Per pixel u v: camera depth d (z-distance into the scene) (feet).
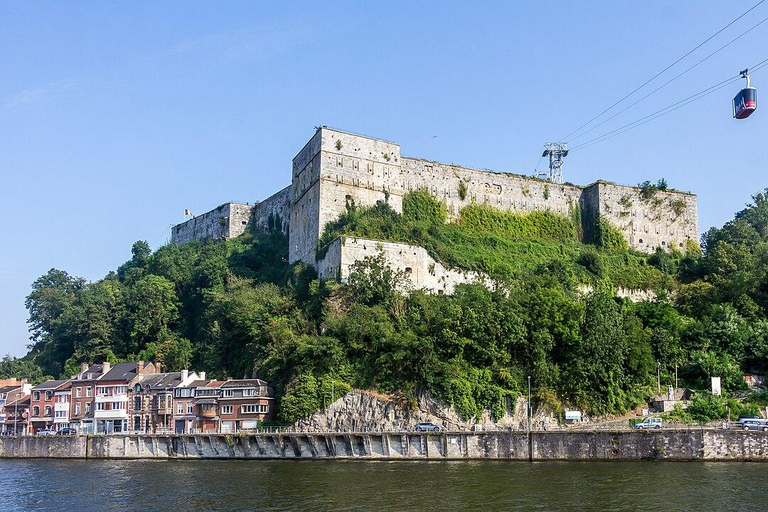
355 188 528.22
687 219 601.21
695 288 488.44
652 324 438.40
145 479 333.83
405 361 396.57
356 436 374.84
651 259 572.10
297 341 424.05
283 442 389.80
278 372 430.61
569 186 604.49
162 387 463.83
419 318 421.18
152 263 648.38
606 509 235.40
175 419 453.58
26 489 317.63
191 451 416.05
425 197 552.41
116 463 405.39
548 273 500.74
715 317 435.94
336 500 262.06
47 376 584.40
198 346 513.86
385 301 440.86
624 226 588.91
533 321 404.16
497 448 352.08
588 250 563.48
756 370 416.46
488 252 533.55
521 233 576.61
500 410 382.42
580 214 600.39
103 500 285.02
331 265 480.23
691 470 301.84
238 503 265.75
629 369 403.54
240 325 474.49
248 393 424.05
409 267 482.69
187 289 586.04
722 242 534.78
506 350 399.24
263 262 590.55
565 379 393.09
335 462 366.84
